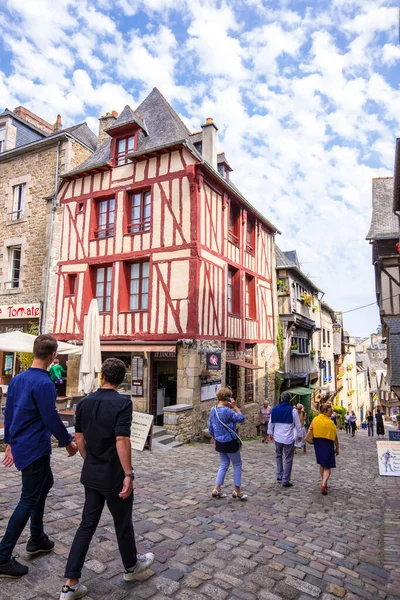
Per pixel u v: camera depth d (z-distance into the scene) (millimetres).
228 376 12734
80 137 15102
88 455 2668
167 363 12203
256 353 14703
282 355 16875
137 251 11695
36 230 14453
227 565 3199
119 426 2588
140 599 2619
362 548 3795
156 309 11125
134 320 11477
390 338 11133
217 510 4562
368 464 9422
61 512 4008
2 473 5230
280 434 6117
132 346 11039
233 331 12812
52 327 13055
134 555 2781
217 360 11273
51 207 13719
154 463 7012
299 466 8125
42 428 2857
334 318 30250
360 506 5301
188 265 10812
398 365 10320
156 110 13398
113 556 3182
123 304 11805
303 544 3750
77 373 12320
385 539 4020
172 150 11414
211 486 5648
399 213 11281
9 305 14484
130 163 12250
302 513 4734
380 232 14133
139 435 8148
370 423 22172
